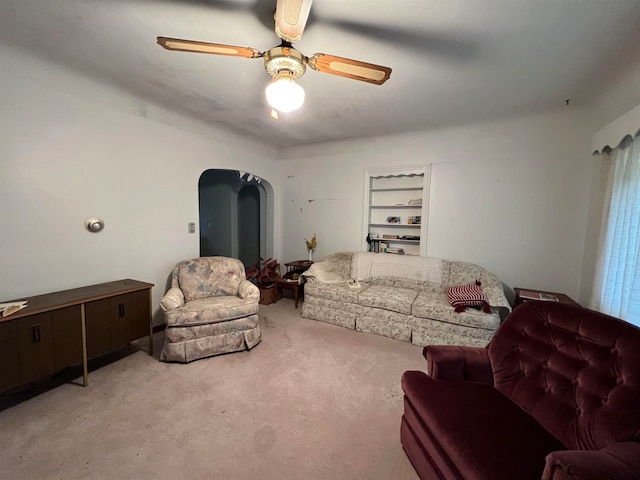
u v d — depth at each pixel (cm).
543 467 99
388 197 409
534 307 159
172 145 310
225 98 261
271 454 151
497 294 269
